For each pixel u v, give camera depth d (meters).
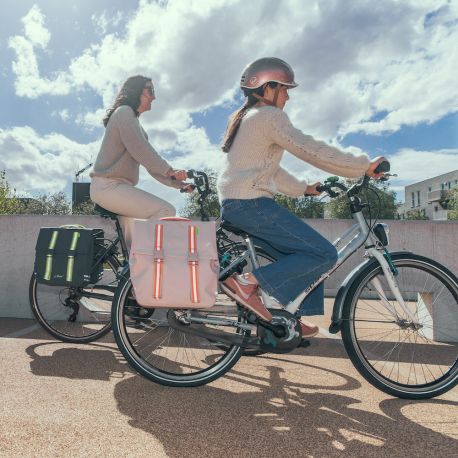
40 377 2.82
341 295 2.74
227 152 2.75
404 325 2.79
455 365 2.68
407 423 2.25
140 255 2.47
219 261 2.77
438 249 4.45
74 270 3.44
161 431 2.08
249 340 2.70
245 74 2.69
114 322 2.77
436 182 73.00
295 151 2.51
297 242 2.60
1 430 2.03
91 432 2.04
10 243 4.76
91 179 3.68
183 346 3.51
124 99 3.64
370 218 2.85
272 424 2.20
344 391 2.72
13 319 4.68
